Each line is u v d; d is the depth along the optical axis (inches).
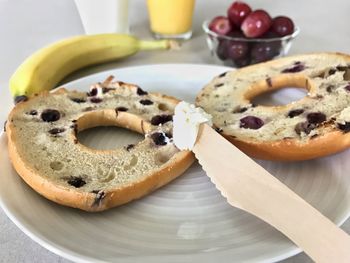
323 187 7.7
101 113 9.1
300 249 6.3
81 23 14.4
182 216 7.4
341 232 6.1
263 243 6.5
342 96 8.9
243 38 11.4
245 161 7.5
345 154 8.3
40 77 10.1
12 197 7.3
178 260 6.3
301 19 14.3
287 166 8.3
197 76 10.6
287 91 10.0
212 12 15.0
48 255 7.0
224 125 8.7
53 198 7.3
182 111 8.3
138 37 13.5
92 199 7.1
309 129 8.2
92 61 11.7
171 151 8.2
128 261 6.3
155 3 13.0
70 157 8.0
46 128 8.6
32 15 15.0
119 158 8.0
